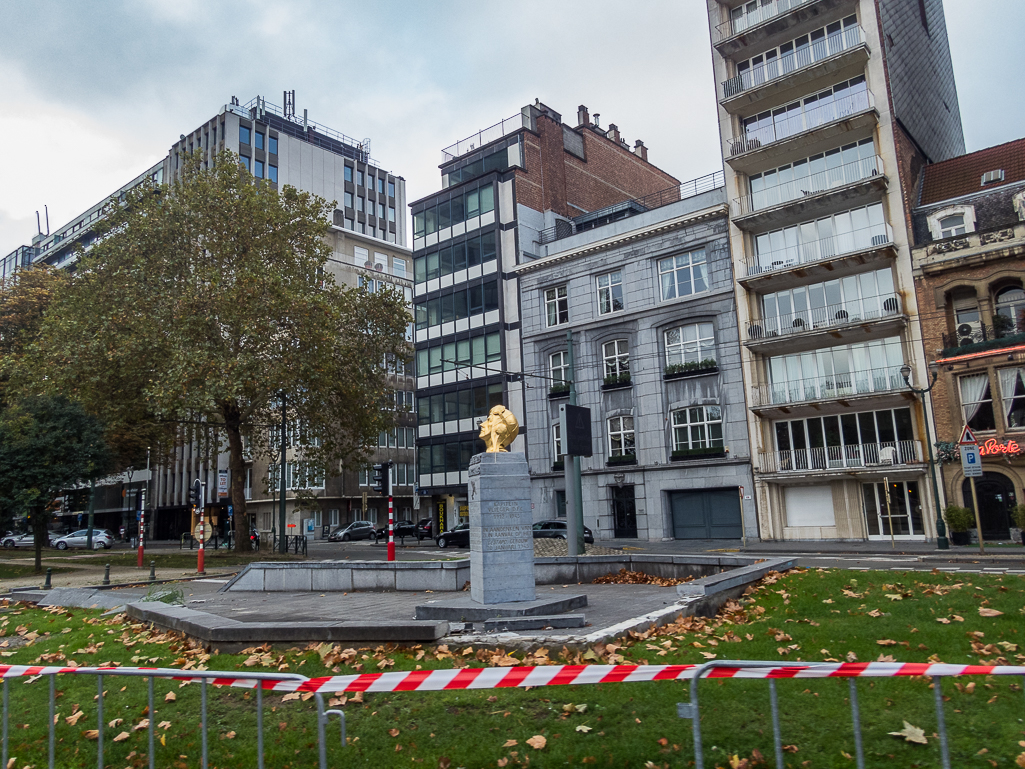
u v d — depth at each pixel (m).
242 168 29.33
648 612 8.49
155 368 26.31
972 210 27.55
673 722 4.96
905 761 4.30
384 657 6.93
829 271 30.14
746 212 32.94
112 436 31.45
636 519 34.75
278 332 27.55
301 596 13.37
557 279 39.56
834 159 30.97
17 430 23.75
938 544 23.03
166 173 68.94
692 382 33.81
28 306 38.94
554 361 39.28
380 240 65.69
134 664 7.52
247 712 5.80
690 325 34.50
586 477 36.81
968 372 26.25
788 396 31.17
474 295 43.16
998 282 26.36
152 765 4.42
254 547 37.19
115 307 26.27
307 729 5.37
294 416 30.47
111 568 25.33
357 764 4.83
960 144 38.53
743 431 31.98
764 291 32.38
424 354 45.44
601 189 48.69
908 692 5.24
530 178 43.31
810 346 30.67
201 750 4.75
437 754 4.86
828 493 29.55
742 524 30.75
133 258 27.11
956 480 26.03
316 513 52.75
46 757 5.35
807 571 11.80
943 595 8.88
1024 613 7.62
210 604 12.45
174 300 26.12
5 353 37.56
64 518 72.94
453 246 44.62
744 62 34.44
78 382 26.33
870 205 29.80
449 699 5.63
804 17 31.50
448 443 43.50
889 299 28.39
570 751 4.71
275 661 7.07
